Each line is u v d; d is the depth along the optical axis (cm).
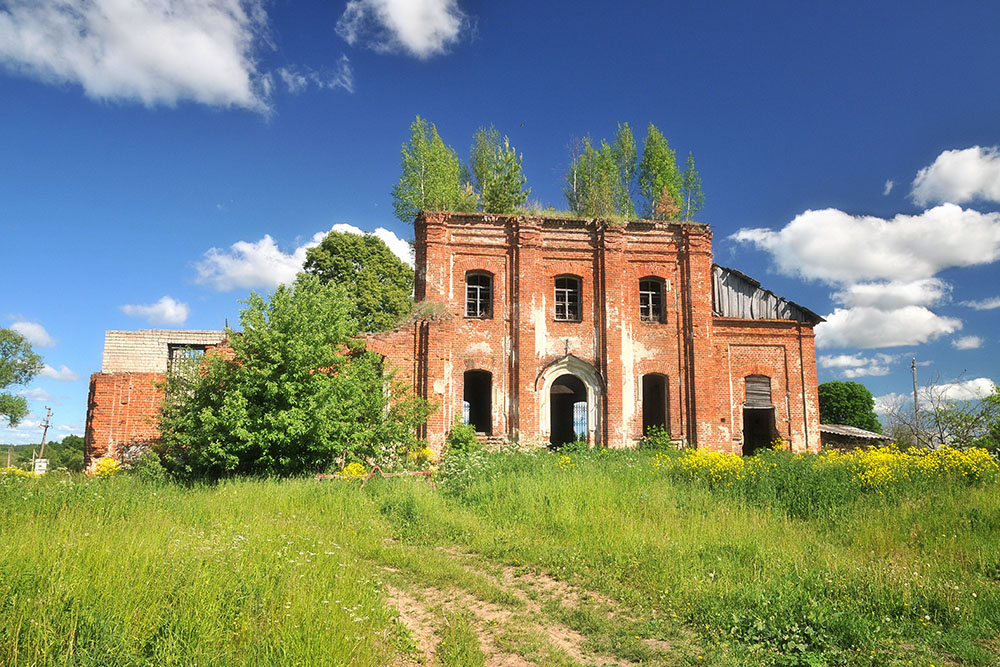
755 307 2700
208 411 1548
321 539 950
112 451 1938
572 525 1100
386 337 2295
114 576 618
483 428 2703
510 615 738
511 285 2434
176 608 588
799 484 1258
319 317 1720
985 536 958
